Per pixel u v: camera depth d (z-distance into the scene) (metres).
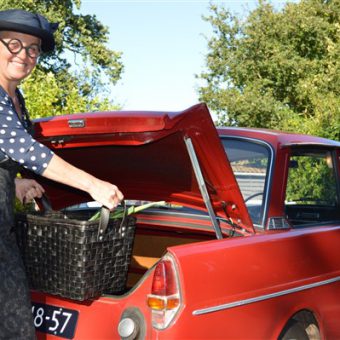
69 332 3.04
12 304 2.78
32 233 3.03
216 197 3.39
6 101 2.76
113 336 2.91
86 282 2.90
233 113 30.39
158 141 3.20
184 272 2.76
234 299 2.94
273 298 3.17
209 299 2.82
